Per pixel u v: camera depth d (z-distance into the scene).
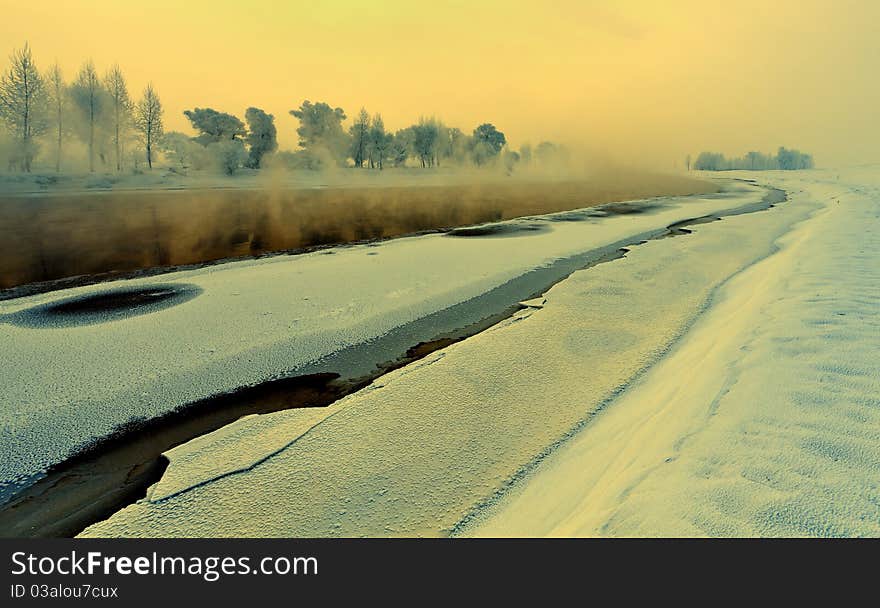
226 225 16.66
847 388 2.75
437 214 20.47
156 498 2.94
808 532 1.71
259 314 6.54
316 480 3.03
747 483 2.02
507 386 4.23
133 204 24.28
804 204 21.80
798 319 4.08
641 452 2.60
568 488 2.61
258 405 4.18
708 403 2.90
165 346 5.43
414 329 6.05
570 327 5.73
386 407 3.91
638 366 4.61
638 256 9.93
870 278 5.25
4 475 3.26
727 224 15.02
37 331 5.88
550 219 17.88
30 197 27.70
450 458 3.21
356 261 10.13
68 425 3.86
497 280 8.38
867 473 1.97
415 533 2.52
